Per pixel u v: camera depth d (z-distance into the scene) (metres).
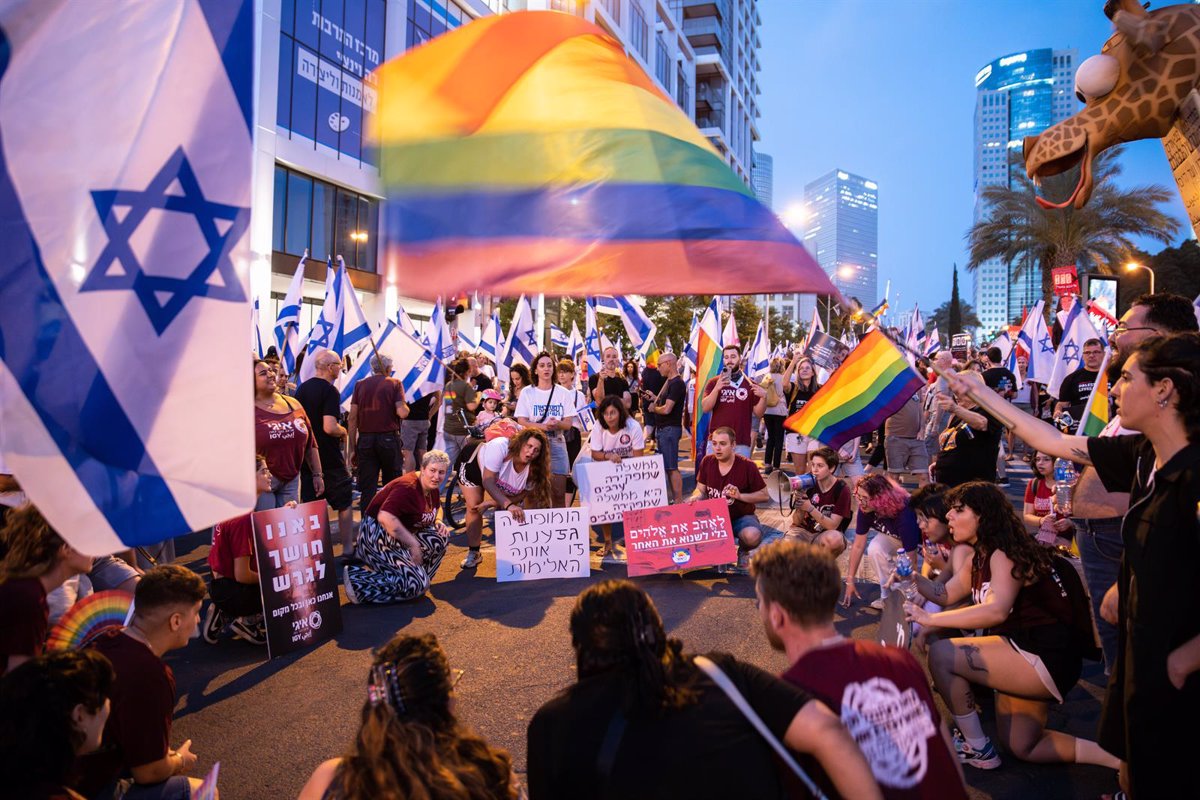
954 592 4.09
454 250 2.36
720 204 2.47
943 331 99.56
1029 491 6.06
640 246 2.41
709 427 9.53
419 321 32.12
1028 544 3.61
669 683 1.76
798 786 1.82
